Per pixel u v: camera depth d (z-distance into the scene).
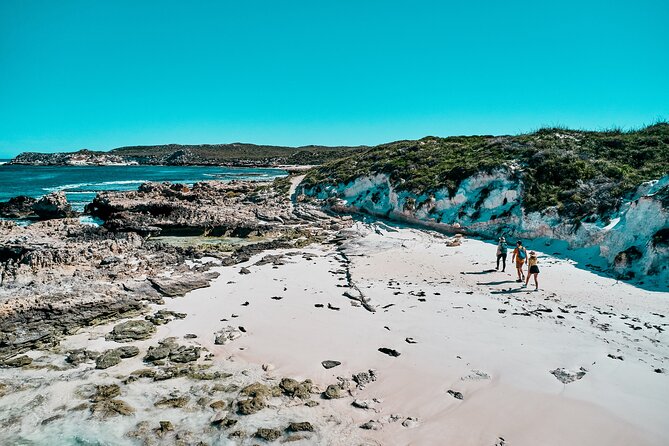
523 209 24.39
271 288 17.08
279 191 46.28
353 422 8.91
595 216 20.83
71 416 9.27
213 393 10.02
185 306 15.27
